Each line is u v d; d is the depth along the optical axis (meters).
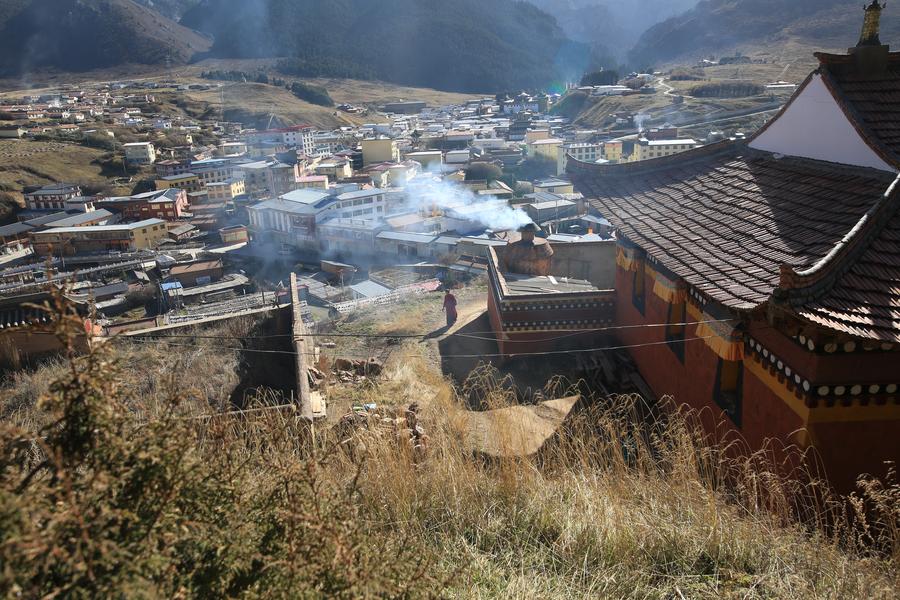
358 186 94.19
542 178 117.38
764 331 8.91
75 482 3.23
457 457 7.62
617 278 16.62
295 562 3.52
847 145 10.59
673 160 15.62
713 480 8.56
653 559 5.84
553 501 6.77
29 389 13.09
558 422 12.25
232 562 3.52
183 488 3.67
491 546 6.03
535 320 16.59
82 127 152.62
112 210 98.75
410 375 14.88
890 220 8.22
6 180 109.38
